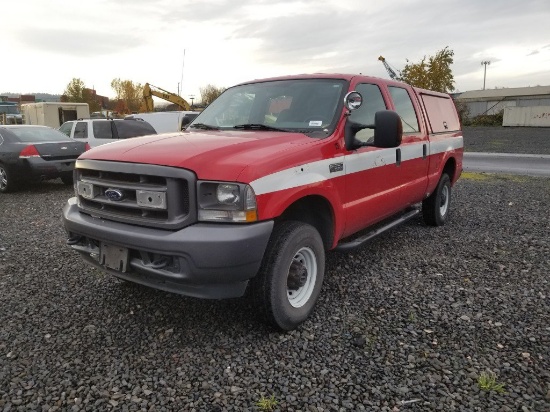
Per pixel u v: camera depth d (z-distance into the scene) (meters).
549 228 6.86
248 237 3.06
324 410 2.66
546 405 2.69
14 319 3.79
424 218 6.91
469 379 2.94
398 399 2.76
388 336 3.51
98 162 3.53
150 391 2.84
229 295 3.24
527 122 48.56
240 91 4.98
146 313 3.92
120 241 3.29
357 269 5.00
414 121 5.75
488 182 12.09
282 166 3.37
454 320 3.77
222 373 3.04
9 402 2.71
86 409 2.67
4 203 9.23
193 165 3.12
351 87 4.44
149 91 27.39
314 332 3.59
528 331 3.58
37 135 10.91
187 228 3.10
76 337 3.50
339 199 4.01
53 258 5.39
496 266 5.10
